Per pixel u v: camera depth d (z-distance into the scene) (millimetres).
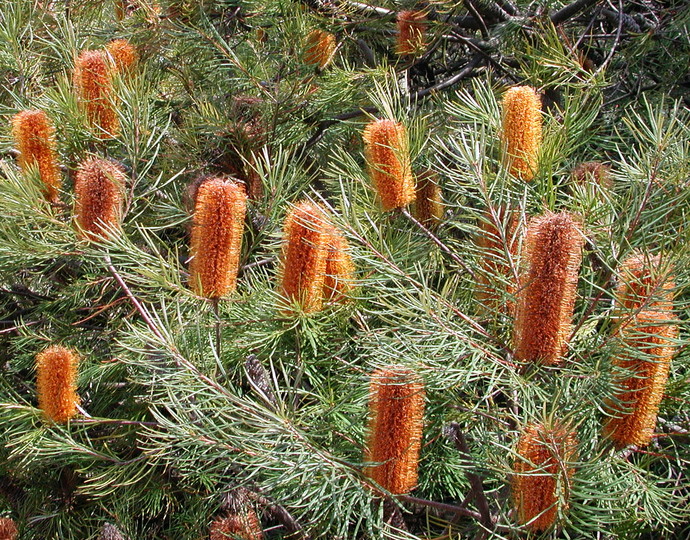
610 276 1895
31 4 2711
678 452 1874
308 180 2271
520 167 1892
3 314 2842
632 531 1796
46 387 2121
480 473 1804
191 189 2277
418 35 2473
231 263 1921
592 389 1723
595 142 2219
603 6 2594
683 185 1898
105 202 2064
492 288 1842
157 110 2605
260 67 2615
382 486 1767
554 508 1706
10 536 2311
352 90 2535
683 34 2436
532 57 2199
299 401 2020
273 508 2104
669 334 1732
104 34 2969
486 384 1909
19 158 2184
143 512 2381
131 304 2436
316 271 1907
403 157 1904
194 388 1879
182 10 2668
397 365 1754
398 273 1871
